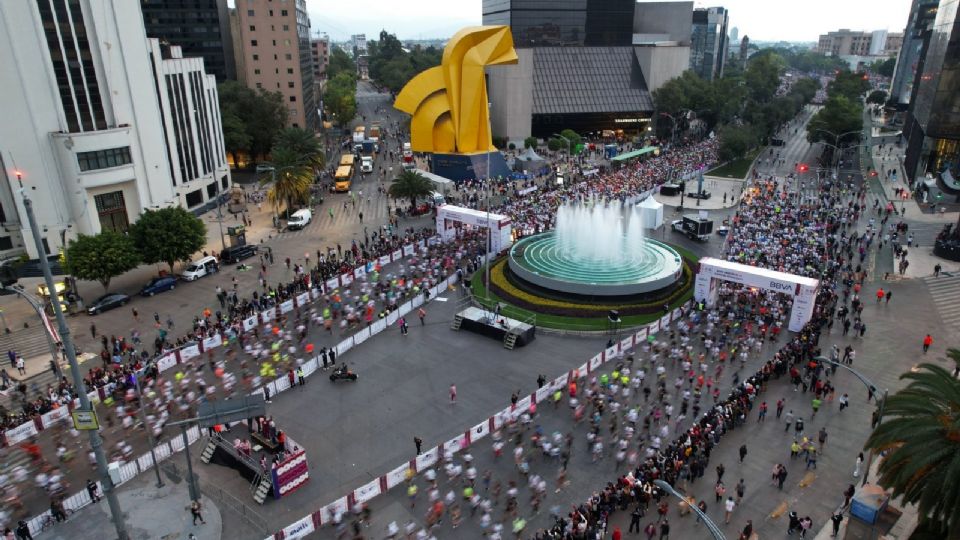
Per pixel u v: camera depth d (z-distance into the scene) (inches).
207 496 1221.1
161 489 1246.3
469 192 3666.3
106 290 2278.5
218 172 3698.3
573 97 5664.4
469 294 2223.2
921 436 849.5
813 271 2224.4
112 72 2630.4
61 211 2539.4
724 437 1382.9
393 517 1158.3
